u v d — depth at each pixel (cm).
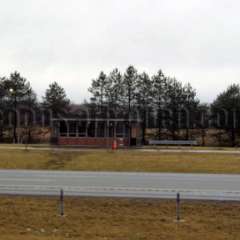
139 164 3897
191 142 6050
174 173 3438
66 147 5412
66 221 1794
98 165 3894
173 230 1678
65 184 2634
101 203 2031
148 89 8294
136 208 1958
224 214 1873
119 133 5691
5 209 1953
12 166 3916
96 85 8412
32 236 1603
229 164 3869
